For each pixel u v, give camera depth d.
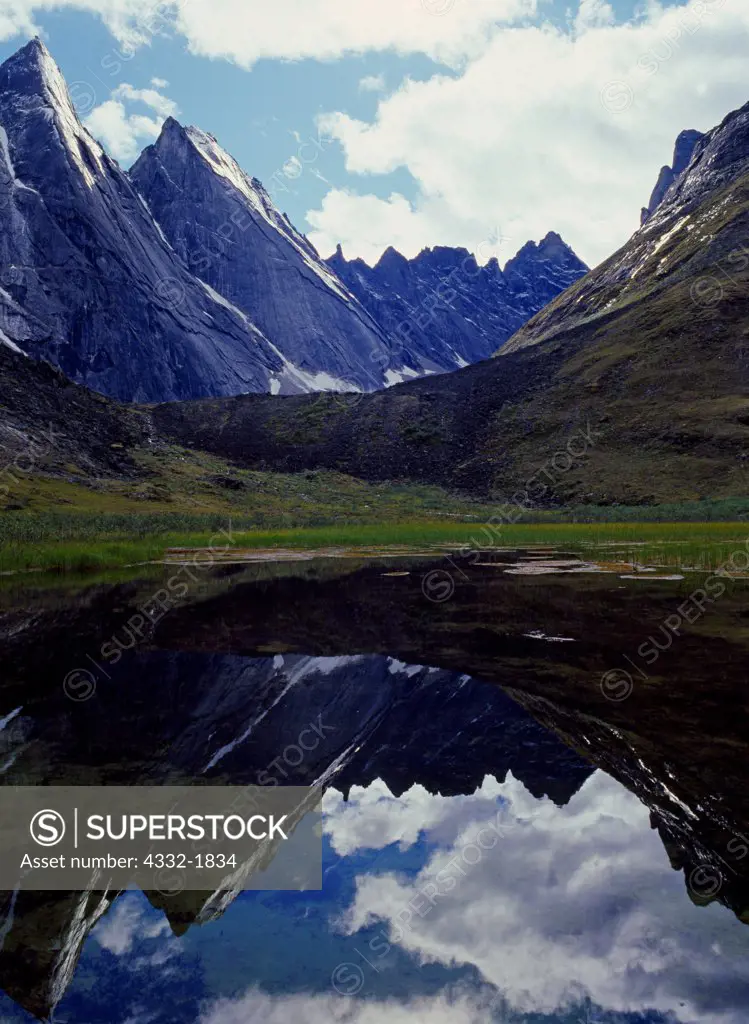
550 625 17.00
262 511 86.88
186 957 4.46
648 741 8.41
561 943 4.51
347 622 17.98
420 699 10.61
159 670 12.77
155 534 52.81
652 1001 3.95
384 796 6.98
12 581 28.81
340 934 4.63
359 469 125.31
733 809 6.43
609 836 6.02
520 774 7.51
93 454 94.19
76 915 4.94
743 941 4.50
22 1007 4.00
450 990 4.05
